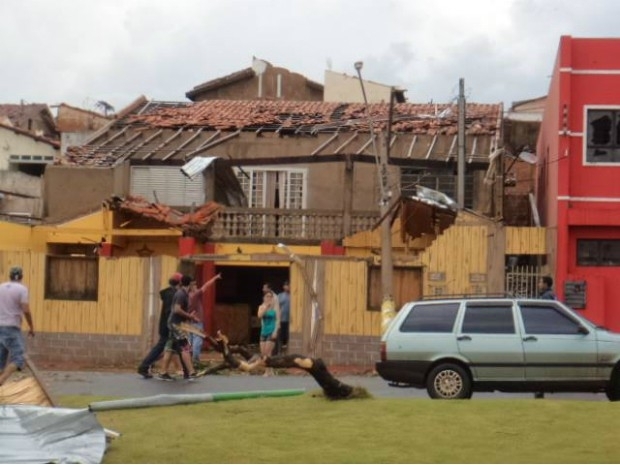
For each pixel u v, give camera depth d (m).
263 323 20.33
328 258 22.39
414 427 11.00
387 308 20.91
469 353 14.21
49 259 22.59
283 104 35.94
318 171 30.80
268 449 10.04
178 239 27.44
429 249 22.84
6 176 37.97
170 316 17.95
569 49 24.25
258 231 27.42
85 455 9.47
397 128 31.33
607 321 23.22
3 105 47.97
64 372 20.36
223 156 31.20
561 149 24.08
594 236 23.69
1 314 15.29
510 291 23.08
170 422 11.47
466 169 28.97
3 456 9.25
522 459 9.51
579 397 16.05
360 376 20.34
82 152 31.70
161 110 35.59
